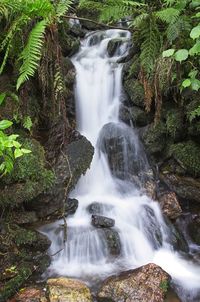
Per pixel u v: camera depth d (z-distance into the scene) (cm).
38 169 386
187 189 466
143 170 495
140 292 338
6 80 393
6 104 388
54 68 398
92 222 418
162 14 384
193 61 411
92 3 447
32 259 369
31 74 312
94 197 465
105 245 401
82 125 529
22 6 333
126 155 502
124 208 451
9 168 300
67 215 422
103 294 340
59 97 420
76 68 552
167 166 494
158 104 440
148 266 363
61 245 394
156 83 424
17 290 342
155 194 475
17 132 400
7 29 357
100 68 564
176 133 479
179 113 474
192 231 448
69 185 412
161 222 445
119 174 499
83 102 532
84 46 620
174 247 426
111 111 540
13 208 382
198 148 474
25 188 376
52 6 346
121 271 378
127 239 414
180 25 384
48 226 403
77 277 368
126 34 614
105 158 505
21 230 376
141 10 422
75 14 645
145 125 513
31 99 426
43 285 351
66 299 322
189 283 369
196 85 359
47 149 425
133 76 517
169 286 357
